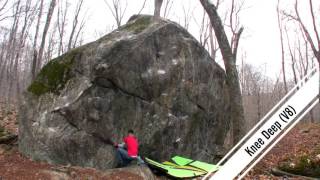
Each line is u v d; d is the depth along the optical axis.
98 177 9.10
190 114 12.77
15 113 16.95
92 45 11.36
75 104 10.44
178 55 12.56
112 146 10.78
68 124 10.40
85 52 11.14
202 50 13.58
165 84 12.04
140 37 11.62
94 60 10.82
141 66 11.47
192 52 13.07
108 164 10.61
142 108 11.48
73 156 10.27
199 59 13.34
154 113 11.73
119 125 10.98
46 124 10.49
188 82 12.75
